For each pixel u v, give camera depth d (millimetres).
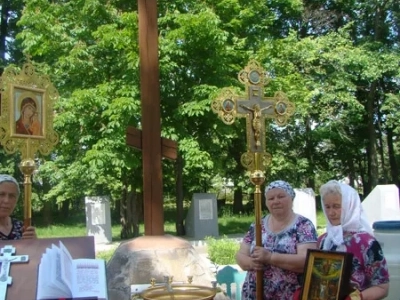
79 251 3672
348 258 3219
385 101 21625
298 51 18484
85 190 16734
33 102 5023
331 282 3236
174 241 6180
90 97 13867
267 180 19938
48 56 15523
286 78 16266
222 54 14875
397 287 4672
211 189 26578
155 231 6340
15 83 4902
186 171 17312
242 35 16719
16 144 4883
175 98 15234
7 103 4848
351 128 24391
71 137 15156
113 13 14961
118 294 5664
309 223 3998
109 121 14125
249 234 4305
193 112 14328
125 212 17234
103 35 13914
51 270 3234
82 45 14391
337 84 19656
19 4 22562
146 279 5750
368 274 3340
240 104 4648
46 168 16188
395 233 4773
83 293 3264
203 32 14086
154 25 6410
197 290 3668
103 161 13852
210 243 11398
